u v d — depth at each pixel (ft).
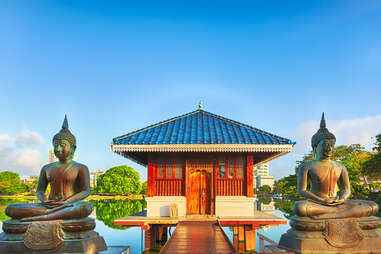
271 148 44.70
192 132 48.78
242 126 51.55
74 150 25.46
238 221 44.11
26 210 21.54
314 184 25.22
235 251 26.20
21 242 21.15
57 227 21.27
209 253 25.30
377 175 106.52
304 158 163.84
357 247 22.12
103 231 77.56
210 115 57.31
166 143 44.96
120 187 282.36
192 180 49.26
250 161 48.52
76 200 23.49
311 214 22.59
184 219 44.70
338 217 22.65
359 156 140.36
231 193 48.14
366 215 23.34
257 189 390.21
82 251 21.09
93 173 476.95
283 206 159.12
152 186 47.91
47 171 24.68
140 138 47.09
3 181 274.16
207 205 48.49
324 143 24.99
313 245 21.77
